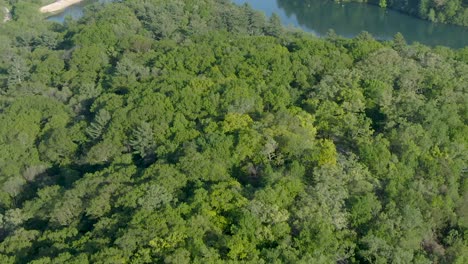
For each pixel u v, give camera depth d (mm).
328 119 112438
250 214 81000
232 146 101312
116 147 112500
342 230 84938
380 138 106812
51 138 120875
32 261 77125
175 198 89188
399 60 136250
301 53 144125
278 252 76688
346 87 121500
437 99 121000
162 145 107250
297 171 94000
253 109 116188
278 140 100875
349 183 93375
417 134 107438
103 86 144375
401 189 94500
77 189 95188
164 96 122062
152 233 79625
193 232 79375
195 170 95188
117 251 77250
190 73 145250
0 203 107938
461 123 114938
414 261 82250
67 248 82375
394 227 86375
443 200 95500
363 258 82625
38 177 115688
